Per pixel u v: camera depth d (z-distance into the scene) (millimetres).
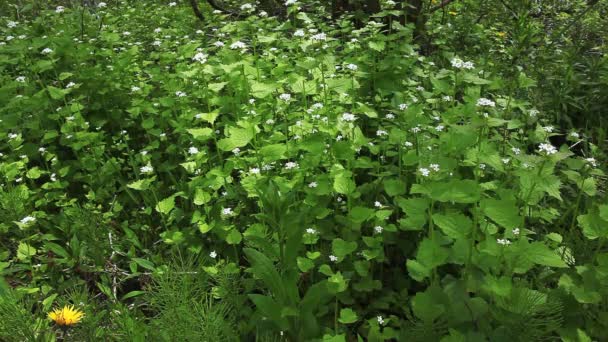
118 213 3154
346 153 2490
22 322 1969
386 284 2506
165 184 3428
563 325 1926
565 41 5703
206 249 2725
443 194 1903
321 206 2523
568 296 1954
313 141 2508
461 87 3865
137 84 4215
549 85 4402
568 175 2436
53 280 2611
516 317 1786
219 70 3348
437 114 3309
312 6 6250
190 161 3018
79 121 3406
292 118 3137
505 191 2184
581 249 2469
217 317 2027
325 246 2557
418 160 2328
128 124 3822
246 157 2793
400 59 3598
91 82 4012
